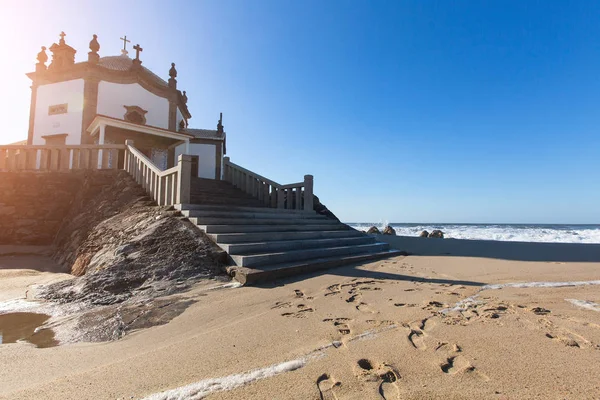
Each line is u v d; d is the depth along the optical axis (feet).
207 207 26.91
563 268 23.09
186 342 10.12
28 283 20.13
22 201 35.63
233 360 8.68
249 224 27.17
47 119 59.11
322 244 26.84
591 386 7.05
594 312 12.42
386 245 31.53
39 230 34.71
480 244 41.93
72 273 23.17
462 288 16.74
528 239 86.17
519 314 12.19
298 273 20.21
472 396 6.74
